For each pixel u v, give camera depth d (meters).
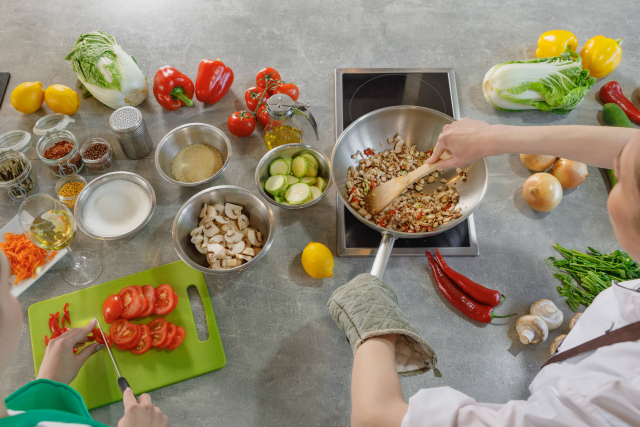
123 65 1.25
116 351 1.01
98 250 1.15
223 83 1.31
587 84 1.29
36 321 1.05
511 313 1.08
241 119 1.25
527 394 1.00
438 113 1.17
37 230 0.93
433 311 1.09
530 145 0.79
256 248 1.11
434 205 1.17
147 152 1.28
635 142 0.41
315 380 1.01
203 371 1.01
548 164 1.23
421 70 1.43
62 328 1.03
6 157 1.15
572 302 1.08
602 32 1.52
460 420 0.53
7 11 1.52
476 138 0.86
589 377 0.55
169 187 1.24
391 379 0.63
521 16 1.56
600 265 1.10
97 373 0.99
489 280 1.12
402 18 1.55
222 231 1.10
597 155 0.73
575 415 0.49
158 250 1.15
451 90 1.39
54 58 1.44
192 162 1.22
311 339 1.05
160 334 1.02
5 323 0.42
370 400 0.60
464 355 1.04
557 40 1.38
